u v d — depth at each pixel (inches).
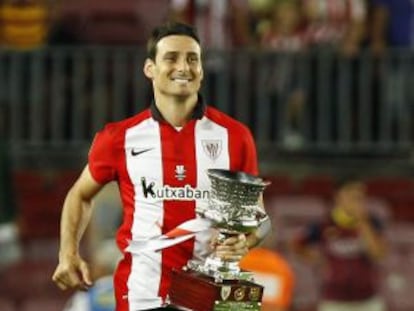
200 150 609.3
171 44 599.8
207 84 1334.9
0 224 1339.8
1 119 1354.6
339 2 1349.7
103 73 1347.2
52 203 1350.9
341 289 1199.6
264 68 1341.0
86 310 927.0
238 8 1355.8
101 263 1077.8
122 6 1412.4
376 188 1366.9
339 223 1202.0
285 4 1350.9
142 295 604.1
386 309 1268.5
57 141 1355.8
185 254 602.9
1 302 1267.2
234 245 588.4
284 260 1227.9
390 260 1295.5
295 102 1344.7
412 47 1362.0
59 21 1376.7
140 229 607.2
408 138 1358.3
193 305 590.9
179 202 605.6
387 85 1349.7
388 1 1357.0
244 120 1342.3
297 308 1251.2
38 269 1291.8
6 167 1354.6
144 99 1343.5
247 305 589.3
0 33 1363.2
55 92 1352.1
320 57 1341.0
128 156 610.9
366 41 1352.1
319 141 1349.7
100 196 1114.1
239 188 579.2
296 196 1350.9
